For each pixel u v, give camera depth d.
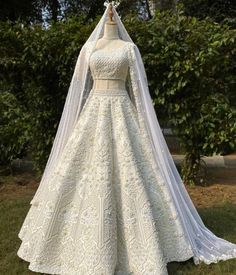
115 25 3.97
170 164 4.04
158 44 5.95
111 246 3.38
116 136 3.68
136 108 3.88
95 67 3.81
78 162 3.67
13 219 5.06
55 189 3.62
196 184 6.61
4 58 6.18
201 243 4.07
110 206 3.45
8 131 6.77
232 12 9.15
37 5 12.66
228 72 6.19
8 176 7.18
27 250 3.71
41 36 6.04
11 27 6.19
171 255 3.71
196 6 9.29
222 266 3.78
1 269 3.72
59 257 3.57
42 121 6.46
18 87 6.57
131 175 3.55
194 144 6.36
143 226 3.46
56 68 6.18
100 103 3.79
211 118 6.15
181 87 6.00
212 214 5.18
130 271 3.46
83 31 5.91
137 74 3.85
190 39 5.88
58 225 3.58
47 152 6.58
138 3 13.29
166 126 6.57
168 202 3.73
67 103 3.95
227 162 8.56
